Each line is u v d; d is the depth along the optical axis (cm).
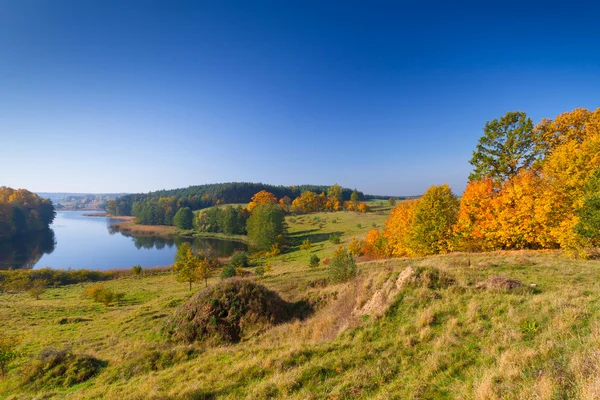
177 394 891
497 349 793
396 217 4025
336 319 1534
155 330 1944
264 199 12162
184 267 4069
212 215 11788
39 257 7856
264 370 963
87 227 14162
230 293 1986
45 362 1451
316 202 14100
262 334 1689
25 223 11306
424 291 1309
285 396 787
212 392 873
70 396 1138
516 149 2777
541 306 983
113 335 2083
